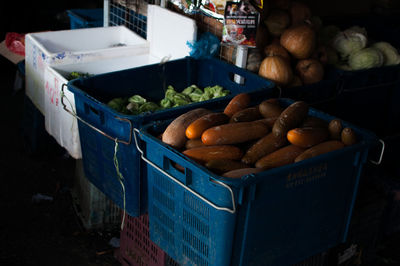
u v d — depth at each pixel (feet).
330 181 7.41
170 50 12.36
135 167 8.36
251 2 10.82
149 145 7.38
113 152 8.70
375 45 13.71
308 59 11.73
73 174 14.38
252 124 7.55
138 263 10.25
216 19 11.59
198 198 6.76
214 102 8.84
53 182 13.89
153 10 12.66
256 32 10.69
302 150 7.37
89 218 11.80
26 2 23.41
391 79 13.07
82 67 11.82
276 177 6.56
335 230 8.11
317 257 9.51
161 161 7.23
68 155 15.29
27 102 14.74
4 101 18.85
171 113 8.34
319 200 7.43
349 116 12.63
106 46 13.99
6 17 23.03
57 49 13.24
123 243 10.74
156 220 7.91
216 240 6.68
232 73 11.32
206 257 6.98
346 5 17.60
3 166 14.46
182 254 7.49
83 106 9.04
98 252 11.32
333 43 13.33
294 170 6.68
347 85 12.17
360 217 10.44
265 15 11.96
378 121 13.46
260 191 6.52
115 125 8.32
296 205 7.13
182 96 10.77
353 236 10.52
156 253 9.51
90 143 9.39
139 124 8.01
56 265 10.75
